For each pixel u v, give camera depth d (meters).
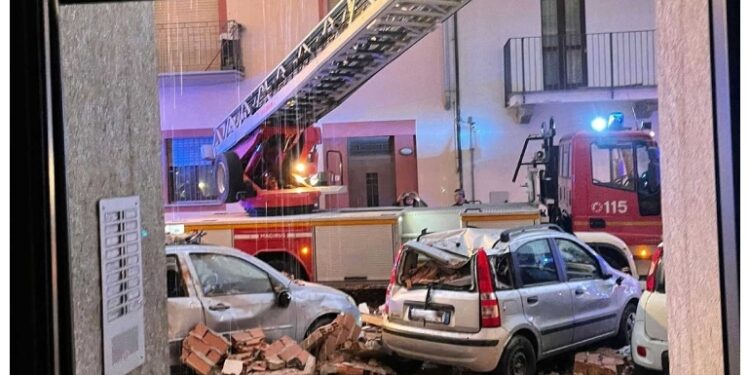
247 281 4.78
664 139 1.45
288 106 6.34
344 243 6.09
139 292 1.77
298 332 4.86
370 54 5.49
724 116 0.86
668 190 1.41
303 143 6.46
